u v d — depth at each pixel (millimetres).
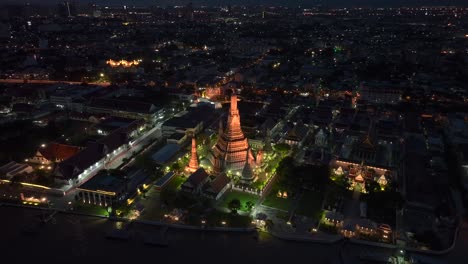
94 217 178500
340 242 162000
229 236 167125
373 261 149500
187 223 173125
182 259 153750
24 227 170250
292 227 171000
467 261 150000
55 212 180750
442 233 168000
